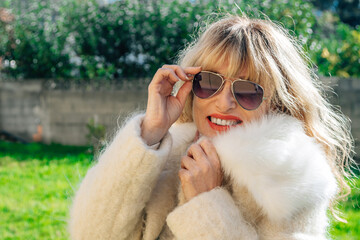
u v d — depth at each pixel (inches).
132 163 51.6
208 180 54.1
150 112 55.4
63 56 377.1
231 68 55.9
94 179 54.7
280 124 54.7
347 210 172.2
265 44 58.6
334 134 69.2
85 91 355.9
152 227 58.2
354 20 734.5
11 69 391.5
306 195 50.6
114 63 359.3
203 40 61.0
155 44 336.5
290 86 60.1
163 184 61.1
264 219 52.9
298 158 52.0
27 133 376.5
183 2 330.6
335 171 66.9
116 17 349.4
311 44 304.5
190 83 58.4
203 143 55.9
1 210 186.9
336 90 286.5
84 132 360.2
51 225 167.9
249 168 50.9
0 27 388.5
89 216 54.1
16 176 246.8
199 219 50.7
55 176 244.1
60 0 385.7
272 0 294.2
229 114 57.0
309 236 50.6
